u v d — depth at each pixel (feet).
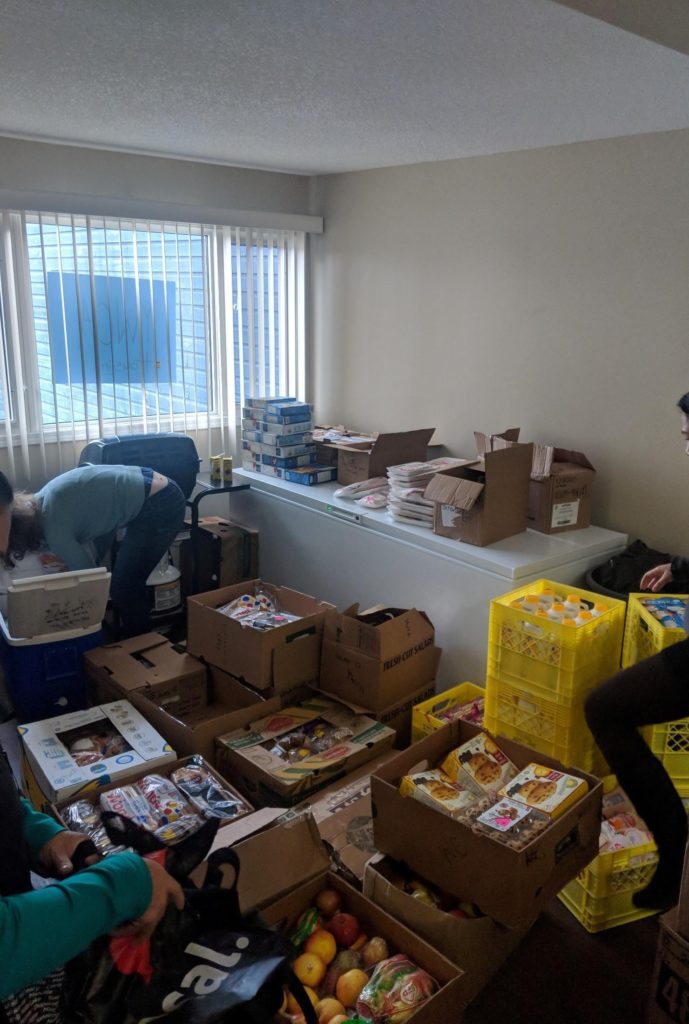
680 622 6.65
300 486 11.73
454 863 5.42
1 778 3.32
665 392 9.16
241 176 13.10
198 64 6.55
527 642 7.04
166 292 12.74
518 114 8.11
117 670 8.48
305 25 5.42
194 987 3.67
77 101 8.21
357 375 13.69
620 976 5.97
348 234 13.34
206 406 13.61
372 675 7.95
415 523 9.77
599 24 5.21
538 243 10.24
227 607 8.91
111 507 9.75
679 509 9.24
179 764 6.76
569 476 9.44
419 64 6.32
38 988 3.35
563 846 5.46
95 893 3.04
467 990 5.20
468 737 6.70
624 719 5.65
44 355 11.76
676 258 8.81
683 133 8.52
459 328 11.59
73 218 11.50
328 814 6.59
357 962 5.17
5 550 3.70
